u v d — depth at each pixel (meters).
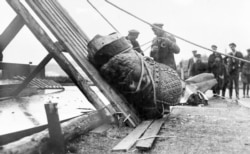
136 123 7.00
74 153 4.71
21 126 5.06
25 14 6.10
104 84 6.98
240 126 6.94
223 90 16.84
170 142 5.45
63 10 8.18
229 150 4.91
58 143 4.37
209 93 20.09
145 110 7.58
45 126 5.24
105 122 6.95
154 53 9.75
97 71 7.14
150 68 7.59
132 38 10.84
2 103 8.37
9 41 6.80
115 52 6.99
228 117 8.34
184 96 12.00
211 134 6.08
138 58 7.25
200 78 13.85
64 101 9.56
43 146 4.23
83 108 7.71
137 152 4.81
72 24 8.03
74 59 6.72
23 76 12.30
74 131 5.37
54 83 15.80
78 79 6.64
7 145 3.88
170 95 7.65
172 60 9.77
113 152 4.81
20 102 8.70
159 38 9.62
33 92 11.58
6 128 4.86
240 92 21.22
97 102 6.79
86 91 6.68
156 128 6.45
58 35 6.55
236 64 15.91
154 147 5.11
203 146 5.15
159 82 7.51
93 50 7.00
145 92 7.27
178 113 9.25
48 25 6.46
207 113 9.24
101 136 5.86
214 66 16.53
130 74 6.99
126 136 5.73
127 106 7.20
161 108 7.71
